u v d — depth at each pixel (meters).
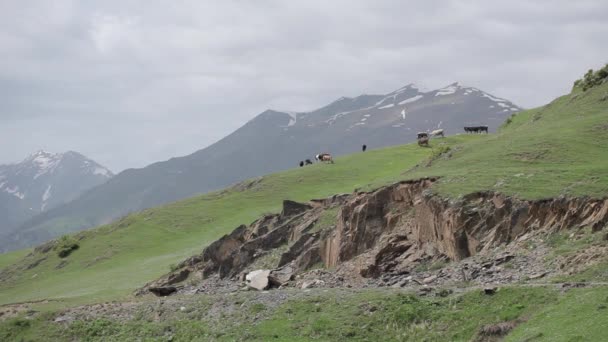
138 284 72.62
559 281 37.19
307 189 109.12
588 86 88.56
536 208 45.81
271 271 58.56
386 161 120.69
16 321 55.00
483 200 49.34
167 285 67.44
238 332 42.91
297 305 44.28
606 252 38.47
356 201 59.25
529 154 61.25
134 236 102.75
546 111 89.50
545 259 40.97
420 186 56.28
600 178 47.38
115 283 75.69
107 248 100.44
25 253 130.88
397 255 51.59
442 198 50.97
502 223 46.56
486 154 65.25
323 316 41.56
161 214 112.75
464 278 42.56
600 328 28.66
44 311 57.03
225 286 61.44
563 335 29.62
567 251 40.69
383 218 57.06
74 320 53.78
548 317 32.28
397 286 45.31
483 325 35.16
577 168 51.91
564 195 45.38
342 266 54.16
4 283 101.06
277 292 49.06
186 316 48.78
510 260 42.84
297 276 56.25
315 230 63.50
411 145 136.62
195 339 44.16
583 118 73.00
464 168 60.97
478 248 46.75
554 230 44.06
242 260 65.69
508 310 35.31
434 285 43.31
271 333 41.34
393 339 37.69
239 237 69.88
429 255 49.75
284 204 71.94
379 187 59.97
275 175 122.50
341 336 38.94
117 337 48.88
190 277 68.81
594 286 34.34
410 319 38.72
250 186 119.56
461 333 35.66
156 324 48.97
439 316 37.91
